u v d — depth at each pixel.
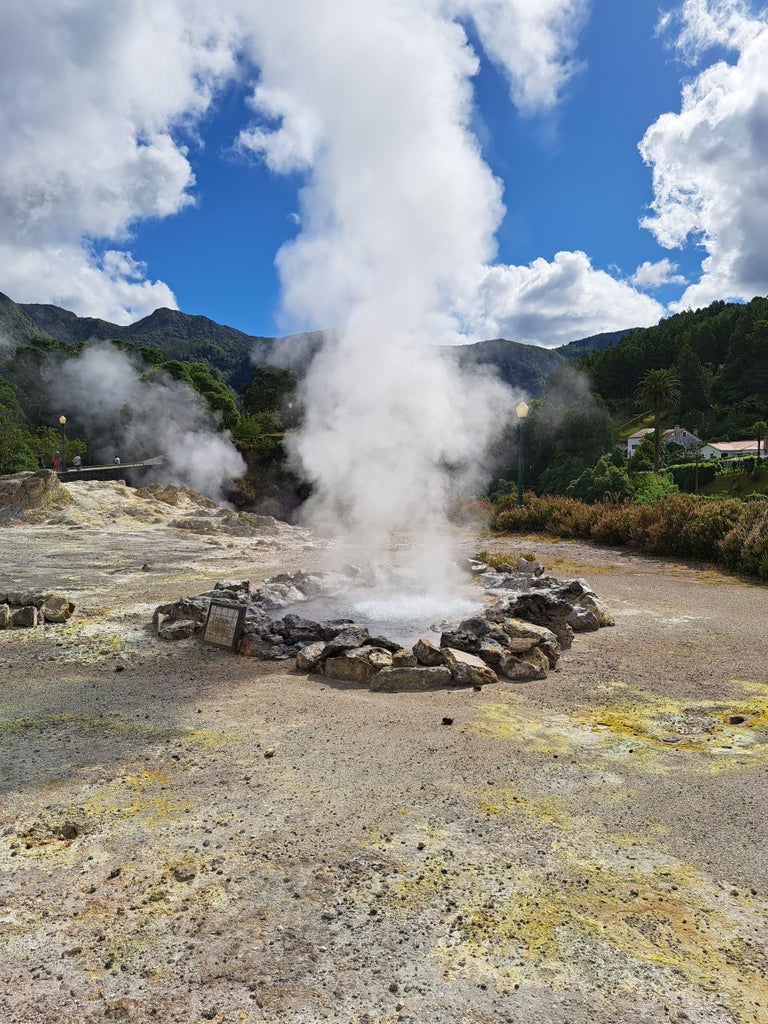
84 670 5.40
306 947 2.09
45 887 2.41
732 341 106.81
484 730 4.06
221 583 8.05
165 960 2.03
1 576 9.87
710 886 2.43
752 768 3.49
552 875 2.49
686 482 60.41
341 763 3.54
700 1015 1.82
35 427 63.94
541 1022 1.79
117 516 19.30
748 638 6.34
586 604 7.03
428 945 2.10
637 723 4.19
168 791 3.21
